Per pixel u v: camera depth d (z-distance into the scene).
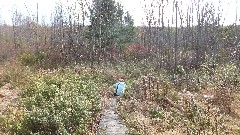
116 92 20.34
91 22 38.31
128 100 17.94
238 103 17.89
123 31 44.12
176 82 22.98
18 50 35.72
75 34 35.28
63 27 36.41
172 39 44.44
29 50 34.94
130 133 12.31
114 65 32.53
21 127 9.88
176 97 18.39
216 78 22.58
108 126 13.50
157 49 36.16
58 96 11.38
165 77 24.39
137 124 13.27
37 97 11.70
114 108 16.91
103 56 34.53
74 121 10.62
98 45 37.38
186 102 16.80
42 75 19.52
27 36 47.00
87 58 32.53
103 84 23.59
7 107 14.63
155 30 37.22
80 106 11.05
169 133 12.44
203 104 17.00
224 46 36.34
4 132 11.25
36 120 9.70
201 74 25.67
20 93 16.62
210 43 34.78
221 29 39.97
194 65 29.69
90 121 12.49
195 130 12.62
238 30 39.38
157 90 18.55
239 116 16.09
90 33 37.72
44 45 35.81
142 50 39.25
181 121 14.17
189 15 37.66
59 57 29.88
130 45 42.62
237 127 14.04
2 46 37.66
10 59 31.12
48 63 28.94
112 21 40.38
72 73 22.39
